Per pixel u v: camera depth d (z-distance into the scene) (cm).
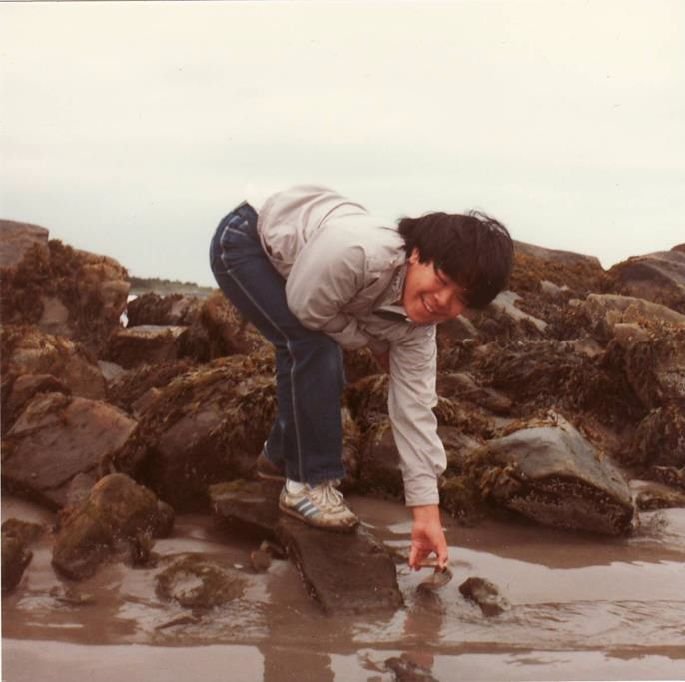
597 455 408
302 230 320
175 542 351
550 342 582
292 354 328
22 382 435
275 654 275
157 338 640
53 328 661
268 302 327
